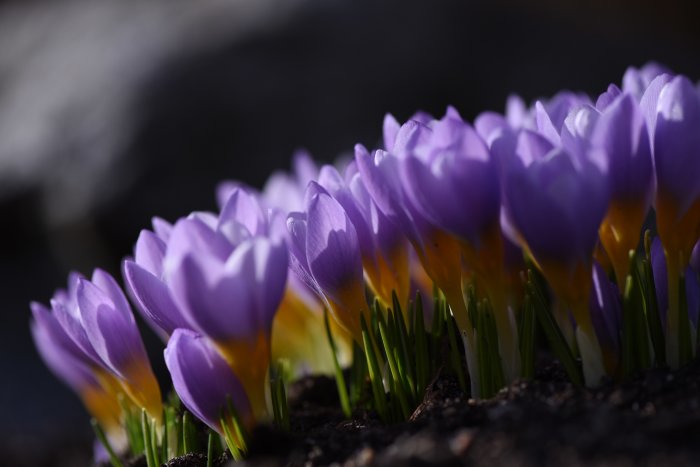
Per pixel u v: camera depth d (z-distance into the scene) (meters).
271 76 1.35
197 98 1.31
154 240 0.49
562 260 0.46
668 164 0.47
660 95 0.47
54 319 0.54
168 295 0.48
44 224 1.33
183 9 1.49
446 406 0.48
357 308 0.49
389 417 0.50
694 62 1.64
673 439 0.43
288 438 0.48
